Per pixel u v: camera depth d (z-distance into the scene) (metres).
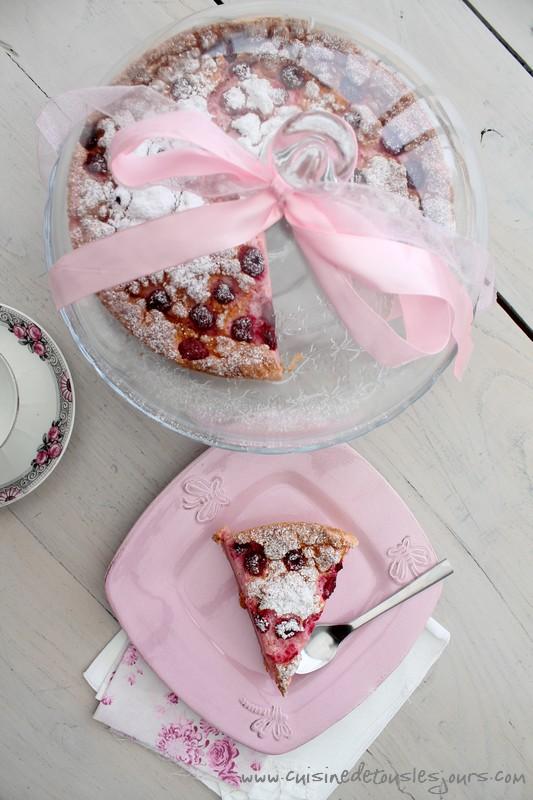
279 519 0.76
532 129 0.76
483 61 0.75
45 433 0.73
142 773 0.76
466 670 0.79
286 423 0.70
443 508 0.78
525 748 0.79
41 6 0.73
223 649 0.75
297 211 0.62
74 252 0.62
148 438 0.76
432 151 0.66
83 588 0.76
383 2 0.75
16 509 0.75
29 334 0.73
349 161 0.60
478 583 0.78
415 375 0.70
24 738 0.76
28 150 0.74
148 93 0.63
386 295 0.65
